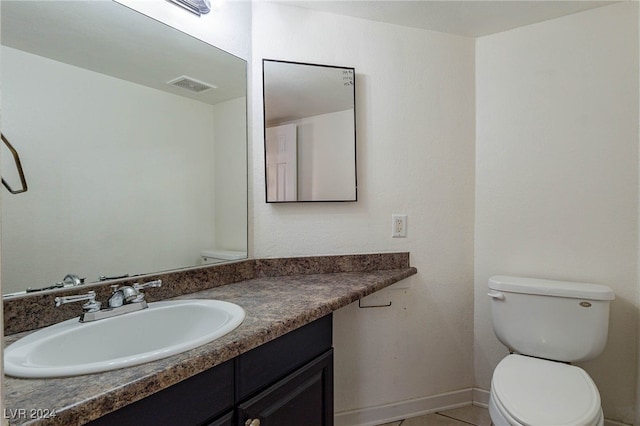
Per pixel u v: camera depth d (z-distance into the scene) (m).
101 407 0.54
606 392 1.59
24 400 0.53
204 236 1.39
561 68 1.66
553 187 1.68
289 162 1.59
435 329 1.80
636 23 1.54
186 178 1.34
